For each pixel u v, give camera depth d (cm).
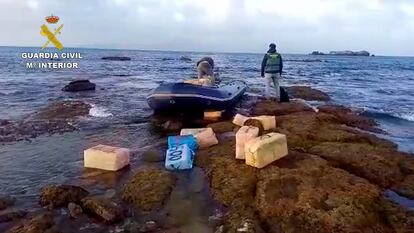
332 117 1138
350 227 465
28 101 1608
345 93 2138
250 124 938
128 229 483
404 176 659
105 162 707
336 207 500
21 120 1187
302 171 618
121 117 1266
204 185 629
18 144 904
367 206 512
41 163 759
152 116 1291
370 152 748
